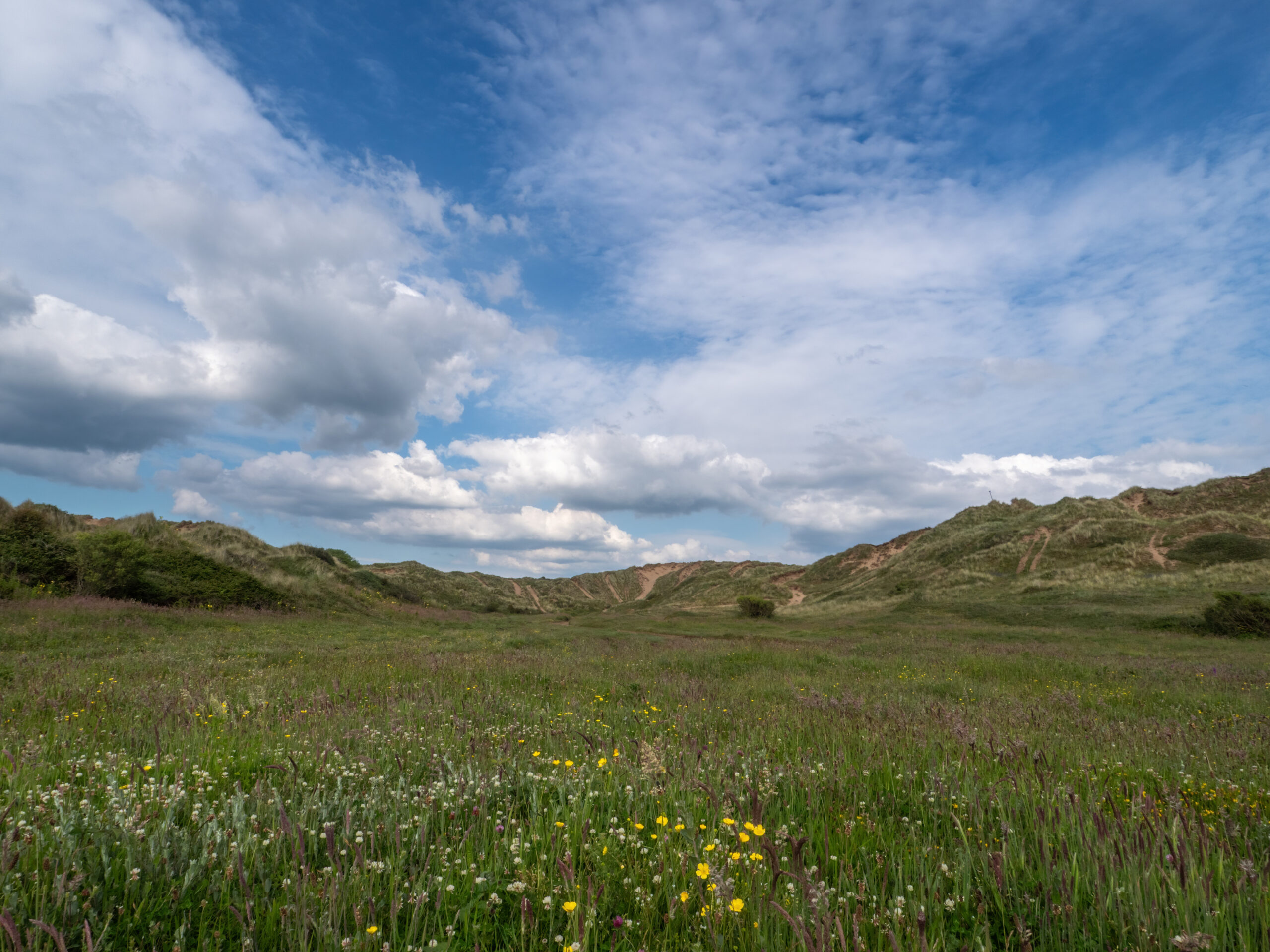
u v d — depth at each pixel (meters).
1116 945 2.54
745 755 5.55
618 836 3.38
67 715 6.87
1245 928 2.43
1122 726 7.87
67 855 2.73
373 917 2.46
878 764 5.25
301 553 48.69
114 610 22.81
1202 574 51.59
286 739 5.77
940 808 4.19
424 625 35.09
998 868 2.92
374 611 38.59
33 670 11.36
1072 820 3.51
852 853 3.44
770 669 15.72
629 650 21.42
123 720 6.70
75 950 2.25
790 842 3.10
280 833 3.10
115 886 2.63
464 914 2.62
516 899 2.81
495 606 82.50
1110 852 3.04
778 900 2.64
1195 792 4.83
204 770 4.50
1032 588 57.91
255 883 2.78
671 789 4.14
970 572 69.62
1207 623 32.28
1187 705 10.95
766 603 58.75
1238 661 19.53
